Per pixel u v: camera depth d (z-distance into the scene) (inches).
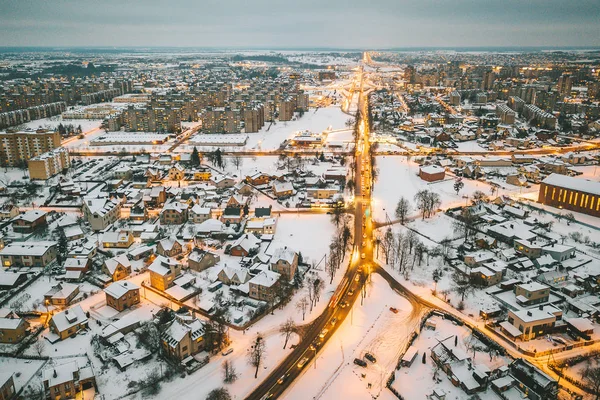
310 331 6579.7
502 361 5851.4
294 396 5344.5
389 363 5930.1
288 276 7726.4
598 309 6855.3
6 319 6245.1
